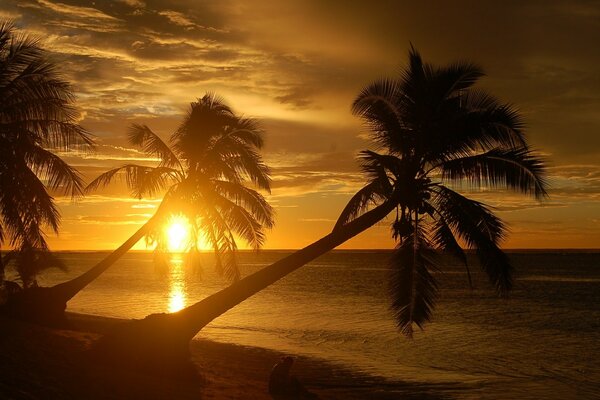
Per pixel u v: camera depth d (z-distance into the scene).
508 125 15.76
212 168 25.36
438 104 16.53
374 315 39.66
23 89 19.50
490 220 16.48
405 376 20.88
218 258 27.86
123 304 45.06
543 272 117.25
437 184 16.81
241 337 29.14
